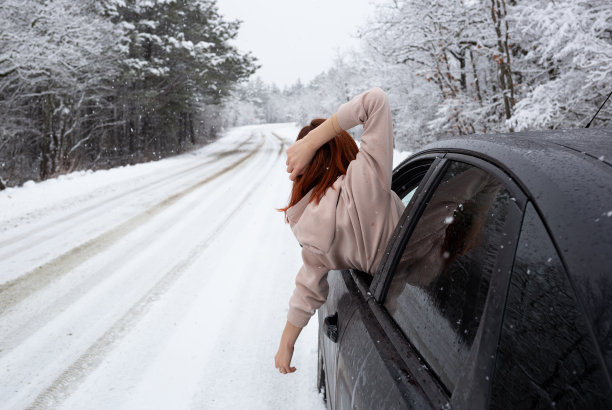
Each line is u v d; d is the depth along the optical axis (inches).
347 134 48.1
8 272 177.8
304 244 45.4
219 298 145.7
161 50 1029.2
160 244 218.2
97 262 189.6
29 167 828.0
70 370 103.7
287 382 93.9
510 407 20.0
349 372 42.8
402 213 45.4
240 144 1612.9
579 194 21.8
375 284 45.2
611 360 16.5
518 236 23.4
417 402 28.1
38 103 742.5
